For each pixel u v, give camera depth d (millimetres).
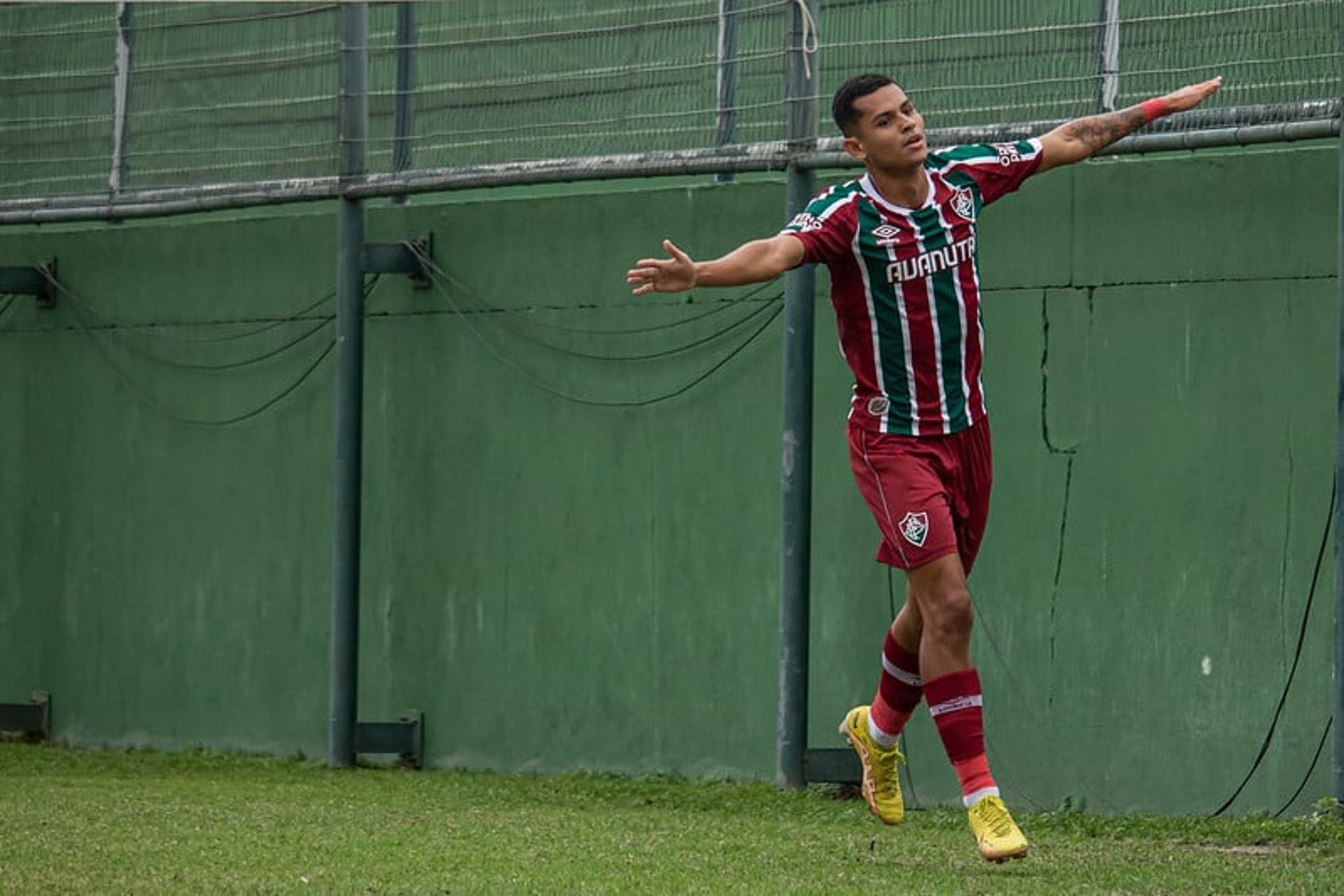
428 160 41656
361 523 43188
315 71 42750
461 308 42344
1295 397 33188
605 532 40500
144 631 46438
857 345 24281
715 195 39219
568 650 40875
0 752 45250
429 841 27922
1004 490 36031
